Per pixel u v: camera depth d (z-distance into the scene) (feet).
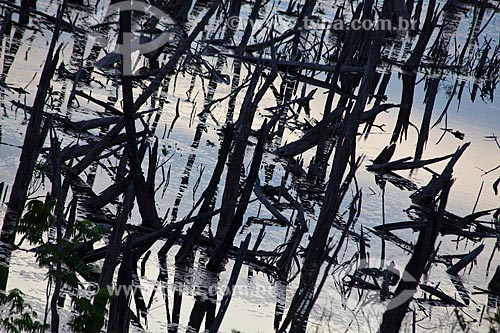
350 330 65.31
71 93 103.60
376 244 87.76
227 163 99.76
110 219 75.61
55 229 68.03
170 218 80.84
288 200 92.99
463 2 257.55
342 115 120.98
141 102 70.33
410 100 147.33
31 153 70.38
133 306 63.21
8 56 118.73
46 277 55.98
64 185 68.39
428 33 165.68
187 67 135.95
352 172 59.41
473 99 167.12
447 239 95.81
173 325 61.57
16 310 54.34
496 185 115.44
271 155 107.86
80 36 138.92
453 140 137.39
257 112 124.36
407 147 127.95
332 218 60.18
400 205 102.58
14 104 97.66
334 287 73.31
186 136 106.01
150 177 73.97
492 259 91.76
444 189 55.42
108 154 83.15
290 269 75.82
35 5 148.56
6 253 64.23
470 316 74.74
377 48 63.87
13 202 70.79
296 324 57.21
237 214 70.13
